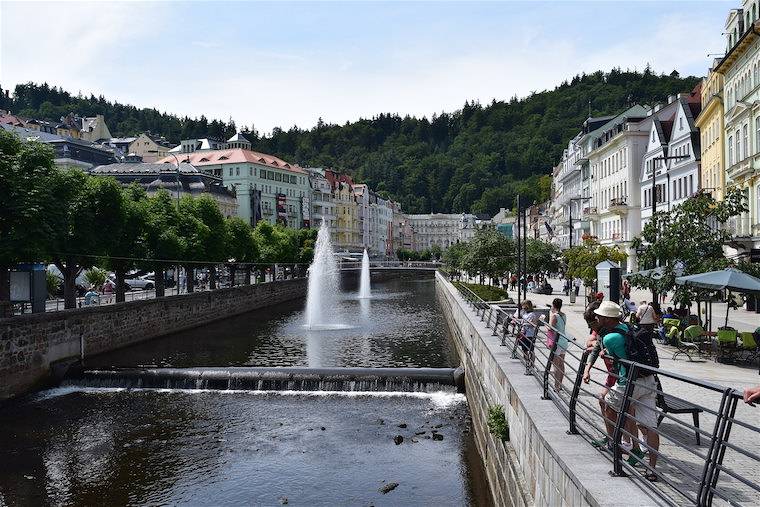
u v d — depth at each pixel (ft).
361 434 70.18
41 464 63.26
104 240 117.60
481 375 68.18
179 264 157.89
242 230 213.05
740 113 132.67
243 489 55.93
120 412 81.20
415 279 492.13
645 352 28.68
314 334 149.69
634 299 164.35
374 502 52.26
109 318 120.57
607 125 276.62
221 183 375.86
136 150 531.09
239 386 91.86
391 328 161.89
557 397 38.78
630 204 234.58
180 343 134.62
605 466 25.66
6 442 70.13
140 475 59.82
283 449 65.77
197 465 61.98
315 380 90.58
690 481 27.22
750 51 128.26
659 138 211.41
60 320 102.22
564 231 369.50
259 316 194.90
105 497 55.21
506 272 214.07
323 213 531.50
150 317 138.62
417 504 51.75
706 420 40.11
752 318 113.91
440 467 59.93
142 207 138.21
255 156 440.86
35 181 93.97
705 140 170.09
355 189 641.40
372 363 109.70
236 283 250.16
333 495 53.98
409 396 87.04
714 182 160.25
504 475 43.34
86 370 97.66
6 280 94.68
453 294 161.27
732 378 55.11
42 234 90.79
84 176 121.19
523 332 55.67
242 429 72.95
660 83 642.63
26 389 91.61
